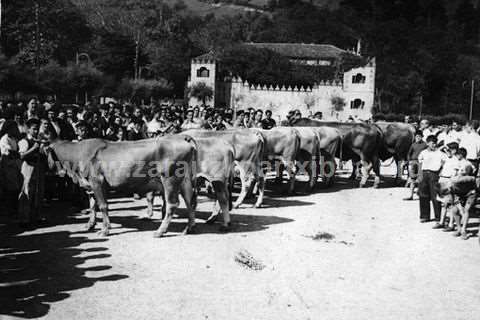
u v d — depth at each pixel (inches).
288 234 446.9
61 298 287.9
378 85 3912.4
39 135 446.6
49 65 2212.1
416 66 4350.4
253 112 749.3
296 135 637.9
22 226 440.1
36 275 323.6
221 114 688.4
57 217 482.6
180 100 3371.1
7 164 441.7
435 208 510.0
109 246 390.0
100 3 5354.3
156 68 3710.6
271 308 284.5
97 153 414.6
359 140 720.3
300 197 638.5
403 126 755.4
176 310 277.3
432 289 323.3
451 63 4507.9
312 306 289.6
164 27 4837.6
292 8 6934.1
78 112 698.8
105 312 271.6
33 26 2992.1
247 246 403.2
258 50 3683.6
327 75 3786.9
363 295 309.6
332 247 410.9
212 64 3368.6
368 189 722.8
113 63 3563.0
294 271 348.8
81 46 3725.4
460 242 440.5
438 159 502.0
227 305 286.4
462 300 305.4
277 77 3641.7
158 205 557.0
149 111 812.0
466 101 4220.0
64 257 360.8
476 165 642.8
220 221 490.9
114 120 626.8
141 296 294.7
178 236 426.0
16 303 279.4
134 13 5000.0
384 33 5625.0
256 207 564.4
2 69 1804.9
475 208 586.2
